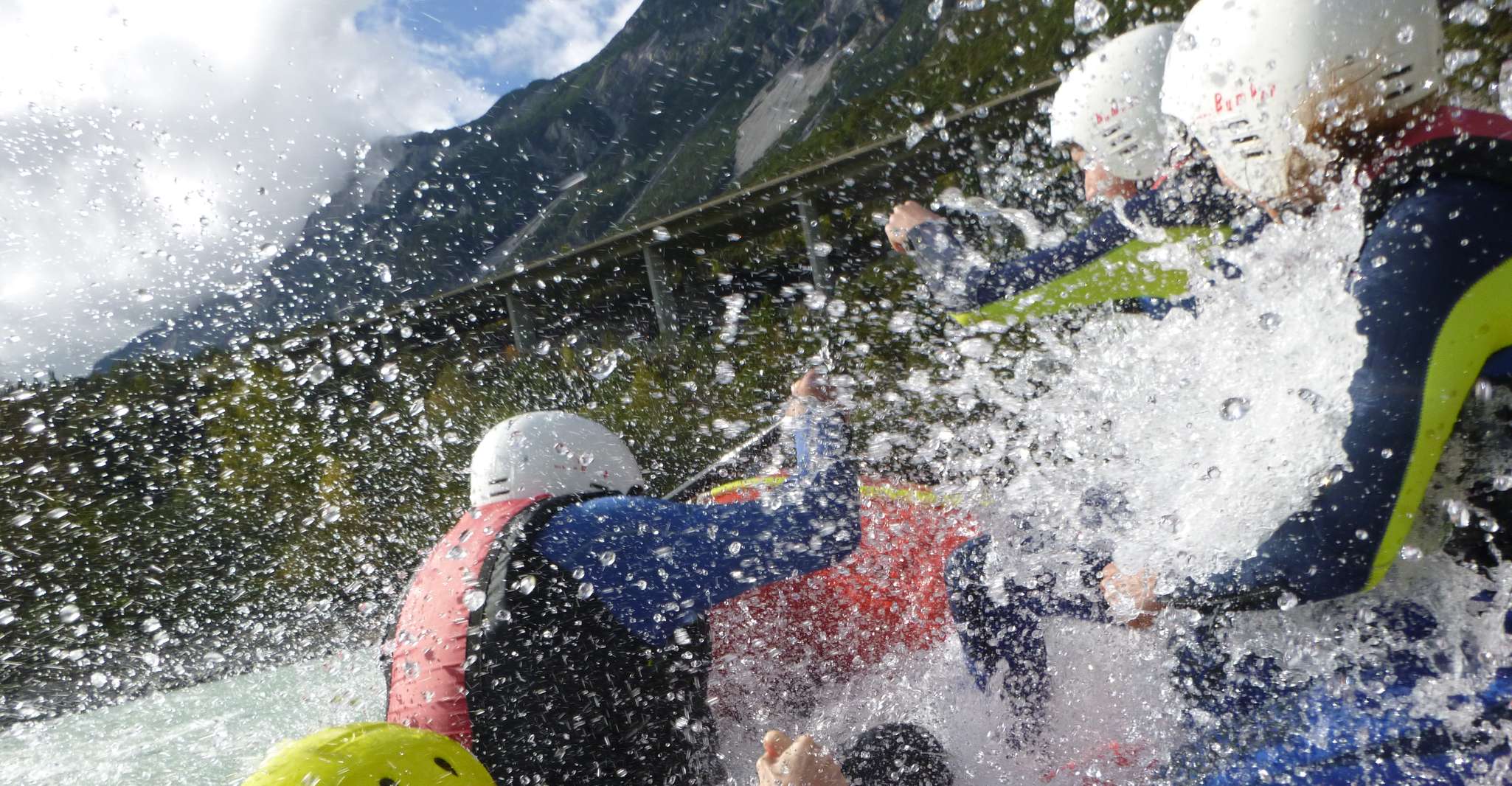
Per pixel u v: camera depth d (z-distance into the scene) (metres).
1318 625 1.30
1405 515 1.09
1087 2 2.20
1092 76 2.21
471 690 1.58
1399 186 1.12
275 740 2.77
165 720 3.17
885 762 1.60
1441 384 1.05
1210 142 1.32
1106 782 1.57
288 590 5.73
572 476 1.85
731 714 1.87
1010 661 1.72
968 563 1.76
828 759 1.45
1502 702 1.15
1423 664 1.22
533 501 1.75
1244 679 1.41
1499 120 1.15
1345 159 1.18
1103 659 1.63
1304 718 1.31
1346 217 1.19
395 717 1.67
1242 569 1.22
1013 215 2.23
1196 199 1.81
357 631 4.51
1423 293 1.06
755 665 1.89
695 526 1.76
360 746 1.36
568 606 1.63
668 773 1.71
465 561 1.69
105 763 2.75
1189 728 1.49
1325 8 1.17
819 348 5.69
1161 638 1.53
